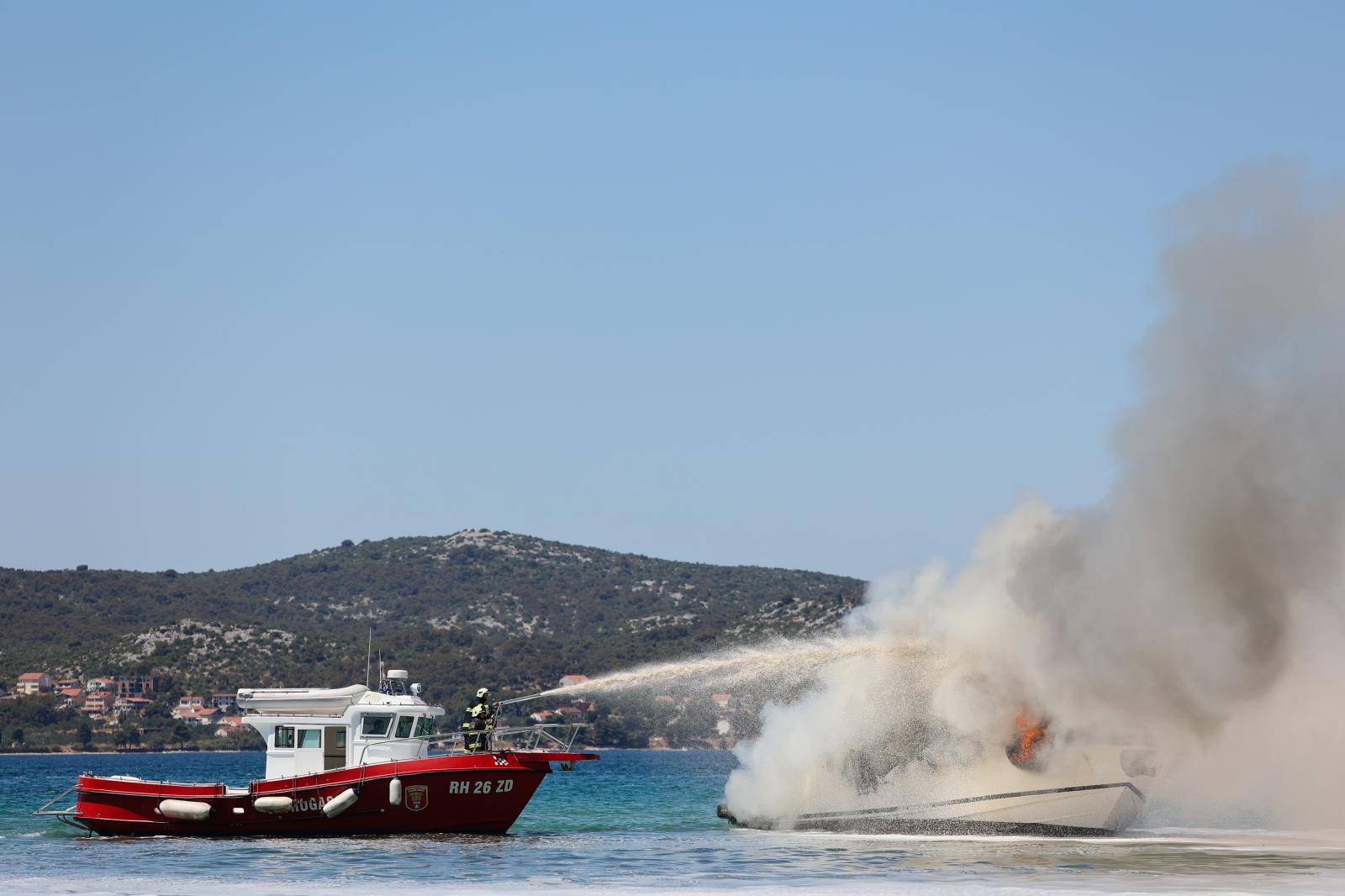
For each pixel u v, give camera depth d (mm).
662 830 129250
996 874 90188
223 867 97562
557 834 121938
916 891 83062
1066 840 110625
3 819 162375
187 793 116125
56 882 90188
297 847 109375
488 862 99875
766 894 82438
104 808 117250
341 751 118750
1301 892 81688
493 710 119375
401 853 105625
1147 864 94812
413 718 119938
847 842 111875
